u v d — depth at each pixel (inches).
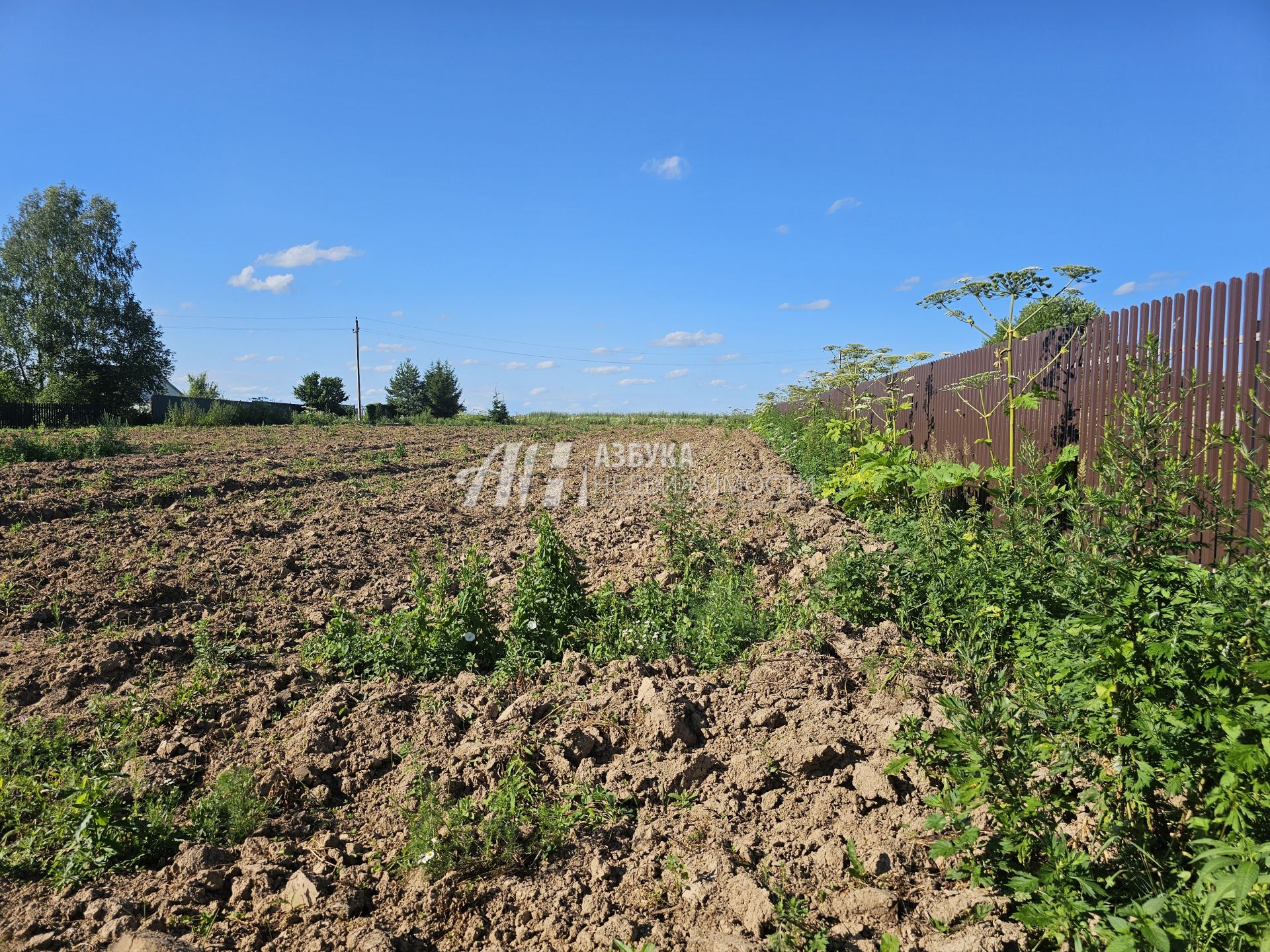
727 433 991.0
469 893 130.3
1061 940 104.8
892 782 146.1
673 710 174.1
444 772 166.1
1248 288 202.8
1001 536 200.4
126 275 1847.9
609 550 360.5
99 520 380.2
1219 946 92.6
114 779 167.5
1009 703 121.3
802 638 210.7
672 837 143.1
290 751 179.2
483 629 236.7
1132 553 133.7
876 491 368.2
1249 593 107.1
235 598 293.6
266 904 130.4
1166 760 108.1
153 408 1530.5
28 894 133.0
